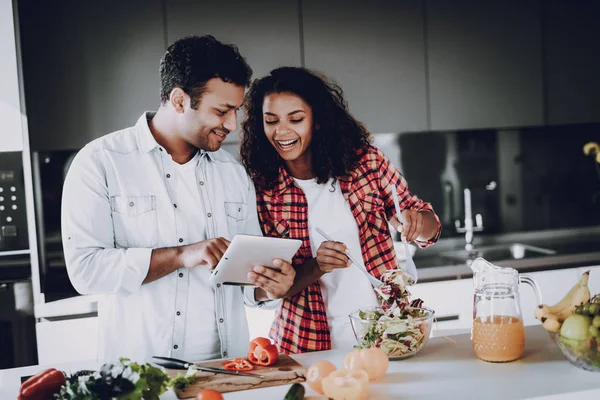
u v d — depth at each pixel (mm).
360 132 2234
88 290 1797
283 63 3398
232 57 1799
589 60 3734
